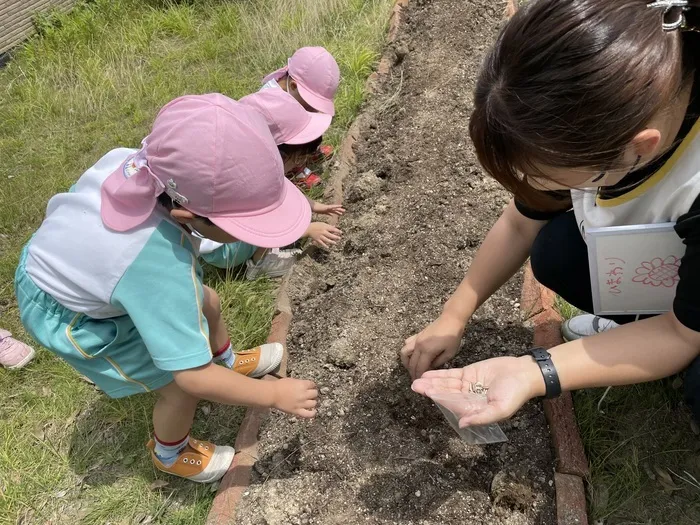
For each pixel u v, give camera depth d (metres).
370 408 1.91
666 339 1.29
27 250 1.69
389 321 2.18
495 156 1.04
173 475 1.91
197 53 4.16
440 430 1.81
